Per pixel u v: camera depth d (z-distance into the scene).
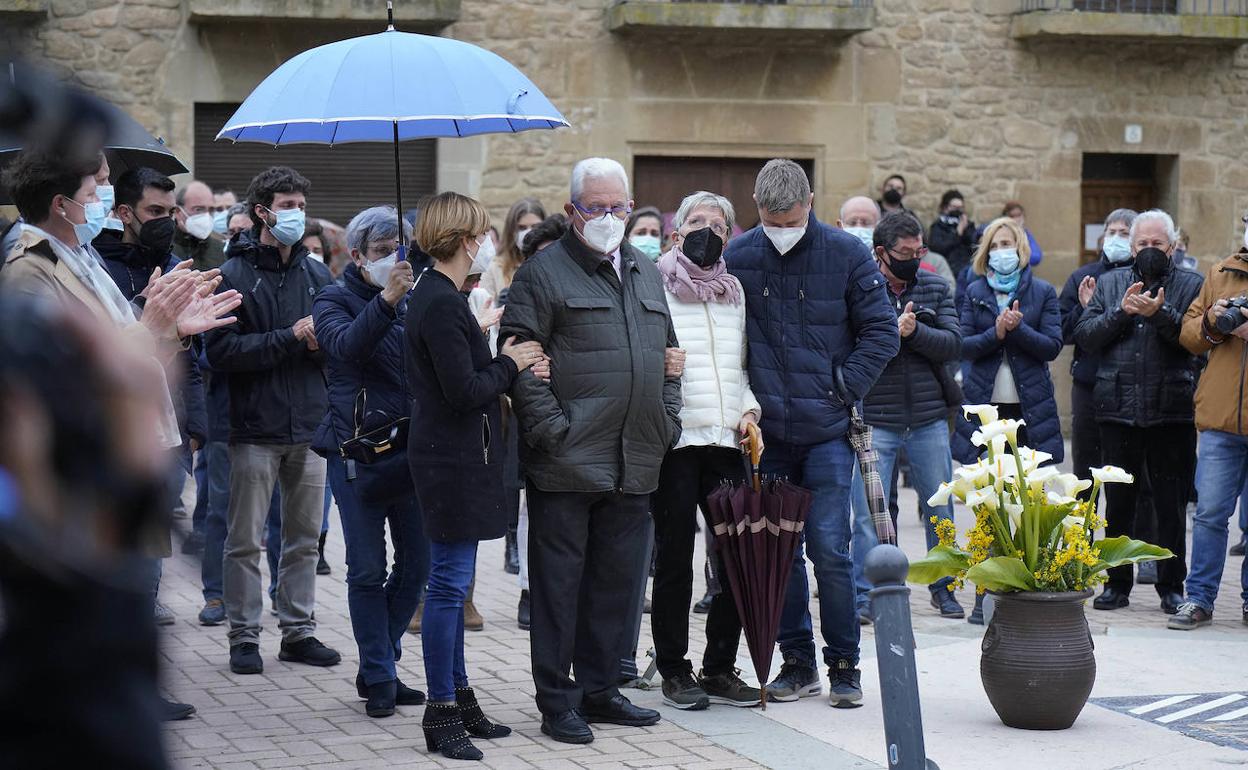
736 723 5.34
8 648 1.50
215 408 6.72
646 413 5.18
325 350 5.39
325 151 14.80
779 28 14.69
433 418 4.86
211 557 6.99
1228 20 15.35
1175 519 7.51
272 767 4.72
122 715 1.54
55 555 1.47
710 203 5.67
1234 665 6.25
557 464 5.08
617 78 15.02
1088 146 15.85
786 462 5.71
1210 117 16.08
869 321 5.62
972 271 8.13
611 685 5.33
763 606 5.43
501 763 4.79
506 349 5.00
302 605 6.30
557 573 5.12
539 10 14.80
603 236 5.12
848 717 5.42
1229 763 4.77
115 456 1.50
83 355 1.49
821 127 15.43
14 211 4.17
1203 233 16.17
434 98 5.07
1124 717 5.38
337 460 5.39
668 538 5.56
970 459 7.82
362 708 5.52
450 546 4.92
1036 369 7.76
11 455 1.45
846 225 8.16
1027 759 4.84
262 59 14.32
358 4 14.05
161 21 14.05
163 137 14.14
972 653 6.49
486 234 5.12
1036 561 5.18
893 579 3.78
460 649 5.09
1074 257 15.89
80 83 1.56
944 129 15.62
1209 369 7.11
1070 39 15.53
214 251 8.83
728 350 5.58
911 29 15.50
